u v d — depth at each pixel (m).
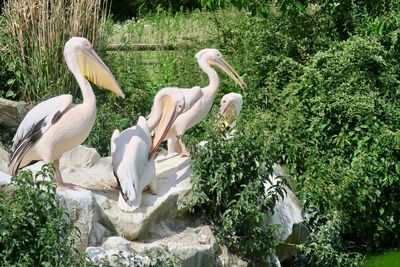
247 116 10.56
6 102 10.12
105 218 7.86
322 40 13.09
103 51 11.62
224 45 13.27
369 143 11.37
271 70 12.26
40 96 10.91
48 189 6.93
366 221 11.20
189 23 15.86
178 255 7.79
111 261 7.29
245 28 13.44
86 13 11.34
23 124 8.04
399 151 11.38
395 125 11.73
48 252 6.70
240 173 8.59
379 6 13.09
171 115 8.50
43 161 8.05
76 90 11.13
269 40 12.98
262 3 12.88
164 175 8.75
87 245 7.47
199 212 8.71
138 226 7.93
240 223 8.63
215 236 8.59
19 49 11.01
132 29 15.75
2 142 10.06
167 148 10.45
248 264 8.66
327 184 10.30
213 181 8.56
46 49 10.98
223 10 14.66
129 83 11.36
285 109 11.25
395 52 12.64
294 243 9.43
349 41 12.26
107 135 9.94
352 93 11.78
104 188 8.40
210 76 9.80
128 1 21.03
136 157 8.10
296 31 13.23
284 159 10.81
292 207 9.59
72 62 8.23
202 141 9.02
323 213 9.98
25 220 6.72
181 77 12.33
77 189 7.87
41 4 11.03
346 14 13.27
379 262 11.02
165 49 14.25
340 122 11.49
